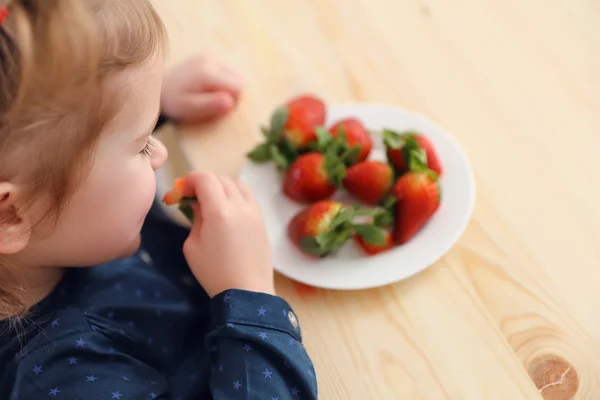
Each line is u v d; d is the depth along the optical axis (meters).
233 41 1.07
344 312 0.79
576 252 0.81
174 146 1.10
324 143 0.88
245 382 0.71
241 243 0.78
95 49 0.54
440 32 1.06
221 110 0.97
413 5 1.09
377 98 0.99
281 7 1.11
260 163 0.92
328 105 0.98
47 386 0.70
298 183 0.87
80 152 0.58
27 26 0.52
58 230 0.65
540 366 0.73
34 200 0.59
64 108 0.55
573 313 0.76
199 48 1.06
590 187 0.86
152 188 0.69
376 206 0.87
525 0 1.08
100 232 0.67
